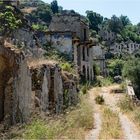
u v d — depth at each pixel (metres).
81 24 59.22
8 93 17.06
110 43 120.88
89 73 59.31
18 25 36.88
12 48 17.84
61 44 49.66
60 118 21.09
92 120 24.48
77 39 51.09
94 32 121.44
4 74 17.38
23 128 16.50
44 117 19.66
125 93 44.22
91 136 19.64
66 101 27.61
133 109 32.59
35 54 25.77
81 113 24.30
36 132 15.56
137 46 132.00
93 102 37.69
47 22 92.94
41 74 21.33
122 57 109.94
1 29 34.47
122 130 22.50
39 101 20.41
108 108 32.62
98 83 57.16
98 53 81.75
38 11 94.75
